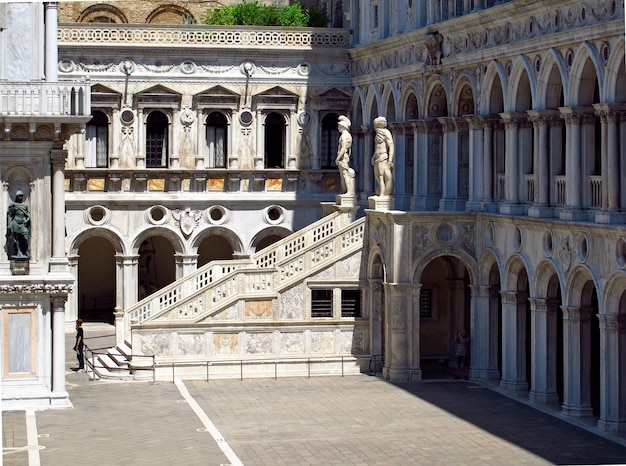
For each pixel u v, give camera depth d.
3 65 49.28
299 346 57.34
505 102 52.25
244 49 70.44
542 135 49.44
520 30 50.84
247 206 71.19
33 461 40.44
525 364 52.06
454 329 58.97
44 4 49.75
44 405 48.94
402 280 54.66
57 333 49.06
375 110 68.25
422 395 51.56
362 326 57.69
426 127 60.31
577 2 46.16
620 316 44.31
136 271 70.62
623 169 44.62
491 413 47.88
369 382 54.75
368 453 41.72
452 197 57.78
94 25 69.38
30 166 49.06
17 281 48.38
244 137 71.00
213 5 84.38
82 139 69.81
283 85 71.19
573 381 47.09
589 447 42.28
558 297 52.34
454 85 57.25
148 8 84.38
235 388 53.44
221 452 41.78
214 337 56.66
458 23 55.53
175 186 70.62
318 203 71.50
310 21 78.00
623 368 44.47
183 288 59.69
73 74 69.44
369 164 68.88
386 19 66.00
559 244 47.50
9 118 48.06
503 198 54.12
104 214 70.06
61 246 49.25
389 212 54.69
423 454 41.56
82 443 43.00
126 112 70.00
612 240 43.84
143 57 70.00
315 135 71.44
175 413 47.94
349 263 57.75
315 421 46.59
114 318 72.56
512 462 40.38
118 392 52.34
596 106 45.03
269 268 57.19
